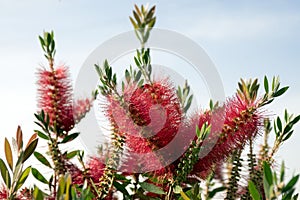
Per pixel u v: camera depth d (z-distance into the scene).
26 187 1.33
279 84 1.30
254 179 1.32
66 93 1.34
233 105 1.31
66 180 1.08
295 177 1.00
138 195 1.30
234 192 1.32
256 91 1.31
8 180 1.24
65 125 1.33
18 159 1.24
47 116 1.30
